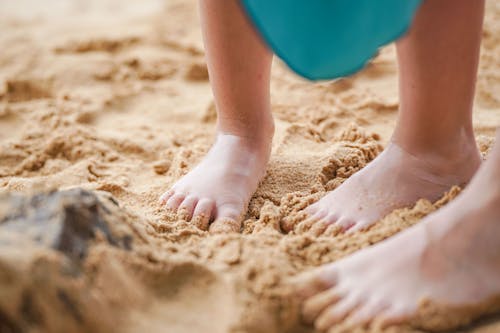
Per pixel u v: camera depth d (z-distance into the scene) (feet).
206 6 2.41
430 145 2.37
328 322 1.99
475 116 3.00
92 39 3.98
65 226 1.96
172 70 3.69
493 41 3.61
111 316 1.92
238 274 2.05
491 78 3.27
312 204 2.43
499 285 1.98
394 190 2.37
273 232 2.28
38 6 5.38
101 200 2.13
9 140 2.99
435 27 2.23
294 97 3.27
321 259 2.16
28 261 1.86
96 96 3.41
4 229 1.96
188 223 2.37
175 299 2.02
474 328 1.97
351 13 1.96
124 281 1.98
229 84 2.49
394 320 1.96
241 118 2.54
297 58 2.05
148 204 2.57
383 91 3.30
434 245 2.01
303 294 2.03
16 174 2.82
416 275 2.00
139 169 2.84
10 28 4.60
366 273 2.04
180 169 2.74
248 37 2.42
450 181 2.37
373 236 2.20
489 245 1.99
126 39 4.00
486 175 2.01
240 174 2.50
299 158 2.72
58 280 1.87
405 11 2.01
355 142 2.80
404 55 2.30
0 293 1.81
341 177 2.62
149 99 3.43
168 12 4.66
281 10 1.98
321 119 3.07
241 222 2.43
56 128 3.05
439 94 2.30
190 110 3.30
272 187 2.58
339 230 2.31
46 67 3.70
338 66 2.07
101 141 2.99
